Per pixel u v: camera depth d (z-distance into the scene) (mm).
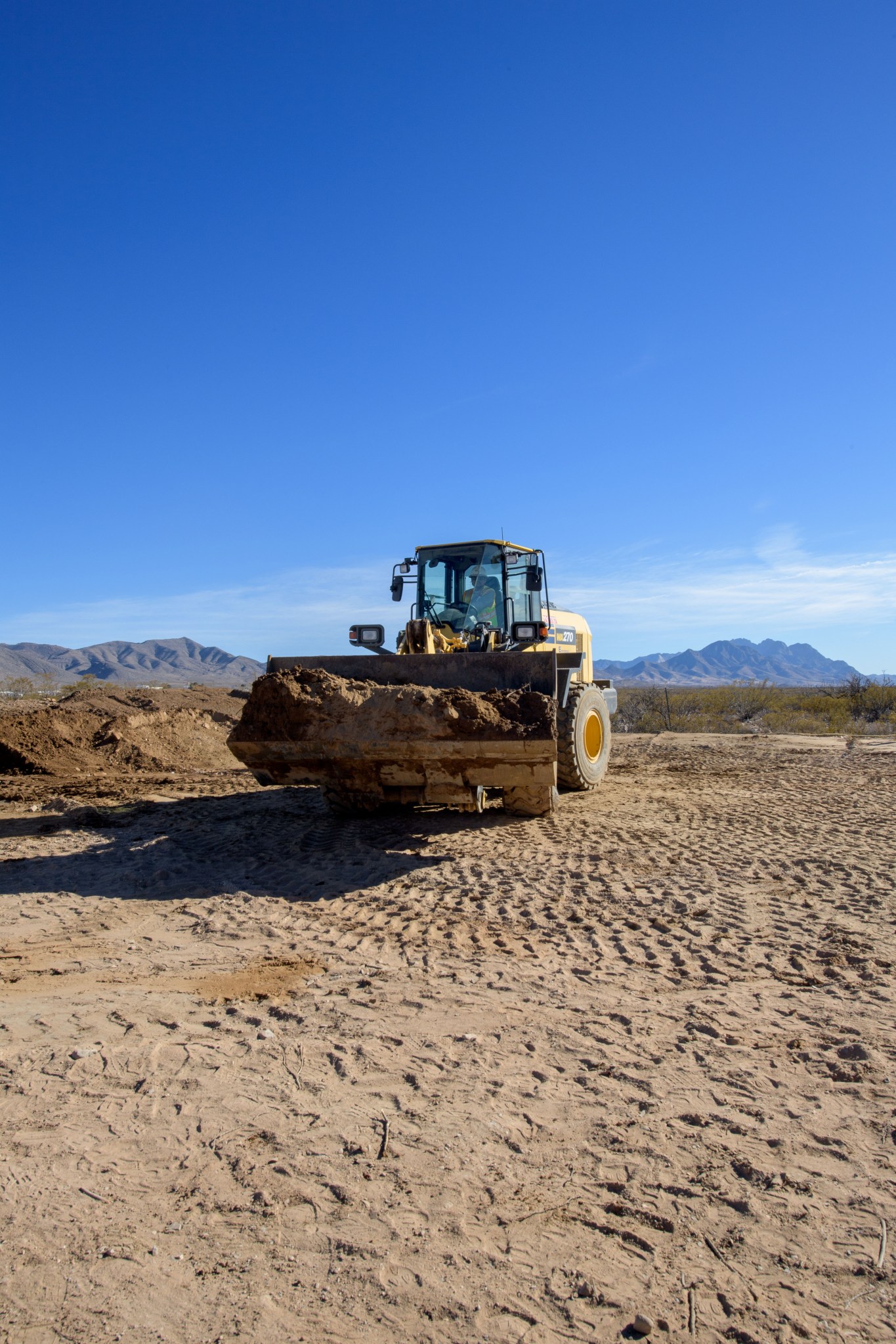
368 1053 3779
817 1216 2662
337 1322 2250
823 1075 3562
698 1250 2516
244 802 10281
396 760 7355
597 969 4805
